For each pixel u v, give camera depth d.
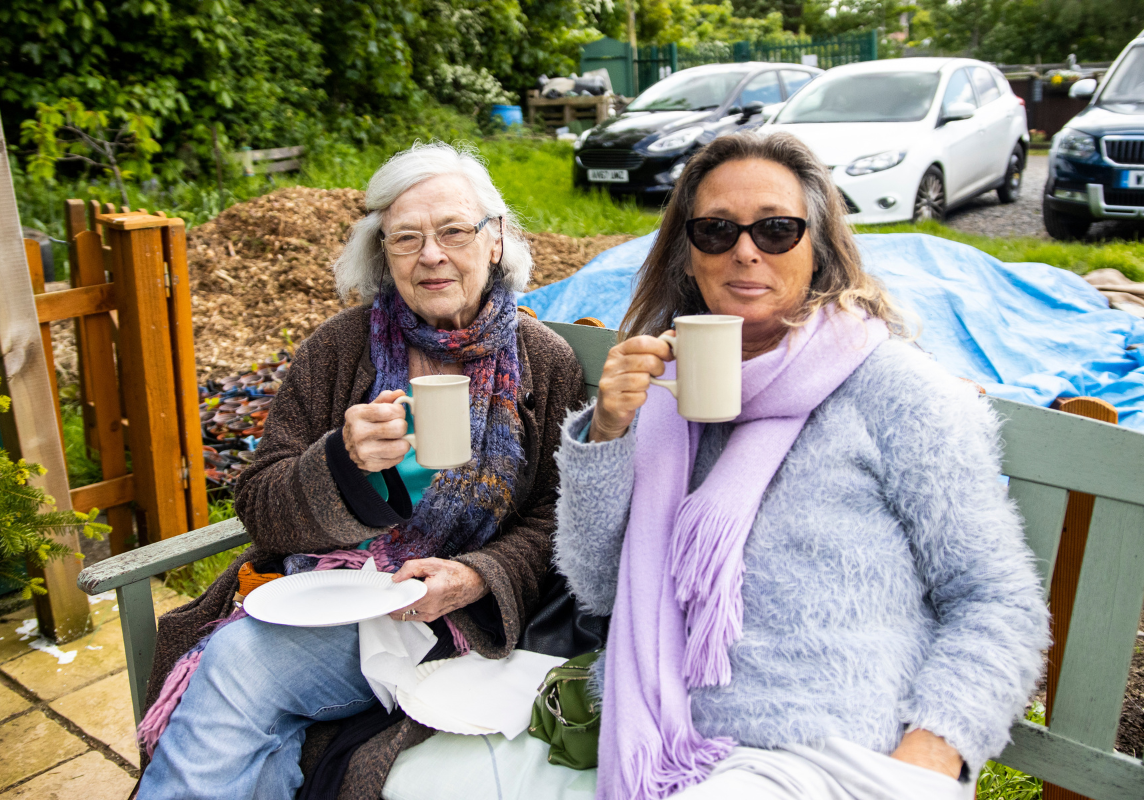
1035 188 11.09
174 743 1.61
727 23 36.00
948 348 3.83
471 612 1.83
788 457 1.52
